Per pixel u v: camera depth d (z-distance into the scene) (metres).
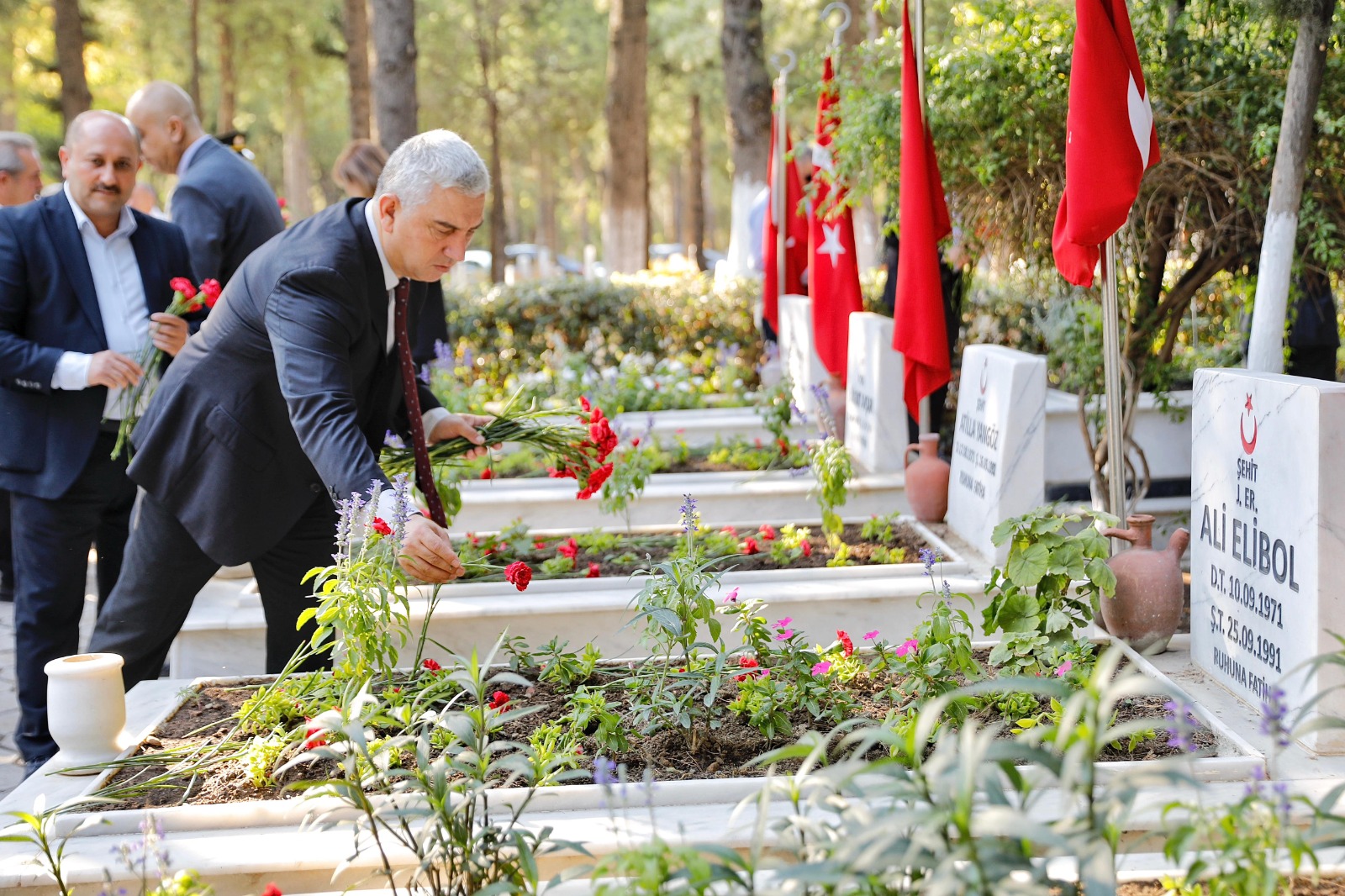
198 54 24.08
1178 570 3.53
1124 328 5.08
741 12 12.70
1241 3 4.28
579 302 9.94
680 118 30.38
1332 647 2.75
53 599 4.14
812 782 1.96
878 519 4.97
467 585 4.09
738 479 6.02
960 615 3.03
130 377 3.98
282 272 3.13
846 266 6.48
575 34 26.41
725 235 46.56
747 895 1.81
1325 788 2.59
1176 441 5.94
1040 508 3.31
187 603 3.66
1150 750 2.77
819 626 4.04
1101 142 3.67
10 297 4.07
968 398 4.72
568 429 4.09
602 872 1.81
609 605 3.92
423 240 3.14
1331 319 4.93
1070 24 4.74
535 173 39.09
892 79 5.82
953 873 1.52
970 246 5.54
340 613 2.83
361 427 3.53
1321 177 4.50
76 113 16.50
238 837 2.47
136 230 4.38
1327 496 2.74
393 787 2.57
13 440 4.08
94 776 2.81
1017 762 2.66
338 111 28.31
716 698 3.13
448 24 24.92
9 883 2.33
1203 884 2.00
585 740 2.89
